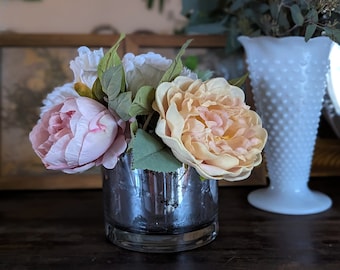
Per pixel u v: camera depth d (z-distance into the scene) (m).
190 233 0.62
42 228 0.71
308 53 0.71
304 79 0.73
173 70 0.57
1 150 0.89
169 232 0.62
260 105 0.77
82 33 0.92
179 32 0.93
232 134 0.56
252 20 0.79
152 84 0.59
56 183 0.89
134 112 0.55
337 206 0.77
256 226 0.70
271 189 0.80
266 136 0.57
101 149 0.54
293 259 0.58
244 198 0.83
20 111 0.89
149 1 0.92
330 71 0.86
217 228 0.66
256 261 0.58
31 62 0.89
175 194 0.61
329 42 0.71
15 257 0.61
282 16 0.72
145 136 0.55
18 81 0.89
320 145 0.90
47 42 0.89
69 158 0.54
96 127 0.54
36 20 0.91
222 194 0.86
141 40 0.89
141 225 0.62
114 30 0.93
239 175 0.55
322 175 0.90
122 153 0.57
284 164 0.77
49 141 0.56
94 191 0.90
